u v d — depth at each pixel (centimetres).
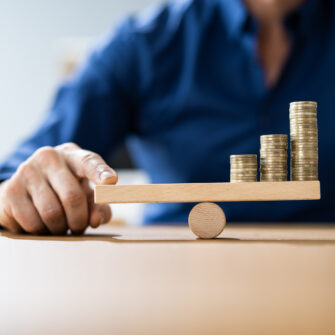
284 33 119
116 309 25
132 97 130
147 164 134
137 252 45
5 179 79
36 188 64
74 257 43
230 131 121
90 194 67
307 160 58
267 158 59
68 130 121
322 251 45
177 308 25
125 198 58
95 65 129
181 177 125
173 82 127
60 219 63
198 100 122
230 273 35
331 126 118
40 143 117
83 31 302
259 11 118
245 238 59
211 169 123
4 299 28
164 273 35
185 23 126
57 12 303
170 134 127
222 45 122
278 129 119
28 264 40
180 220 121
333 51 119
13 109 308
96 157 63
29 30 306
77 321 23
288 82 119
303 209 116
